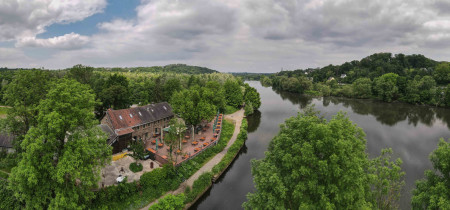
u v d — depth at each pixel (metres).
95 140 27.84
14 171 24.28
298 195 20.86
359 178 20.92
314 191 21.36
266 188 23.52
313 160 20.98
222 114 82.88
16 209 26.75
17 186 24.50
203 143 53.28
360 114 94.50
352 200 21.09
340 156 20.70
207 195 39.31
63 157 24.45
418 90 116.25
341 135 21.84
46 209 26.52
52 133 24.75
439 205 20.88
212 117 61.81
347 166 20.33
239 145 56.94
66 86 27.80
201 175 39.94
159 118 59.16
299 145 22.27
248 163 50.50
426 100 114.12
